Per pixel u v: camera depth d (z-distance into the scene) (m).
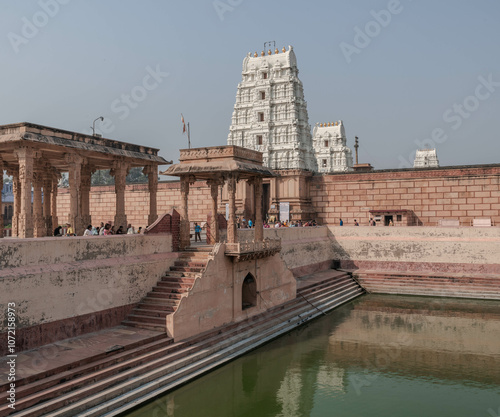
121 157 24.30
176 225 21.81
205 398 15.18
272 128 43.03
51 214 28.62
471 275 31.86
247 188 41.38
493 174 36.69
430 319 25.11
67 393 12.66
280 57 43.25
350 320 24.91
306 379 16.89
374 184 40.84
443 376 17.08
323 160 70.81
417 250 34.16
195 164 21.72
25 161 19.22
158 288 19.56
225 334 19.30
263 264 23.09
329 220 42.44
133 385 14.15
